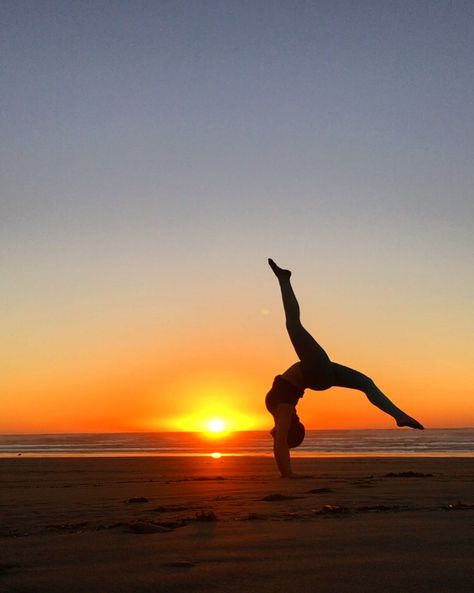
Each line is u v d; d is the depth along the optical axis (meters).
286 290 12.35
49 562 4.83
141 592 3.96
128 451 45.09
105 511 8.20
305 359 12.32
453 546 5.20
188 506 8.48
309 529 6.14
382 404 11.86
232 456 30.25
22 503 9.39
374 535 5.75
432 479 13.43
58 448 57.00
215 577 4.27
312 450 45.50
